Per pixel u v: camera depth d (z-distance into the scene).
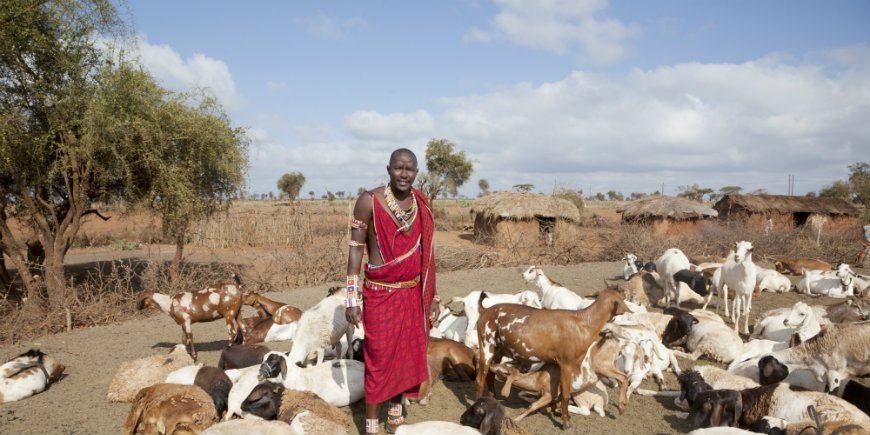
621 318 8.05
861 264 19.08
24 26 12.34
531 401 6.49
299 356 6.88
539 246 22.38
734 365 7.30
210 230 27.09
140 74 14.01
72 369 8.24
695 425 5.81
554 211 27.92
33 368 7.09
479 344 6.21
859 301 9.61
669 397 6.80
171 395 5.48
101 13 13.30
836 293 13.16
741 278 9.88
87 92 13.38
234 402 5.88
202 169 15.82
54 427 5.93
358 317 4.95
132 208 15.41
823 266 16.23
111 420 6.12
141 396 5.61
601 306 5.59
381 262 4.86
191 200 15.01
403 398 5.96
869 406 6.09
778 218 31.23
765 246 21.27
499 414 5.13
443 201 83.81
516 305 6.05
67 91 13.17
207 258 22.78
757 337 9.34
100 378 7.75
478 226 31.59
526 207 27.88
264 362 5.91
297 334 6.94
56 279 12.70
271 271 16.67
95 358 8.84
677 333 8.68
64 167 13.08
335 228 29.34
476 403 5.18
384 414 6.11
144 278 14.49
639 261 14.99
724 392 5.84
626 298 12.25
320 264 17.11
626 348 6.66
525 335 5.71
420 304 5.11
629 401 6.70
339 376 6.34
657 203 29.06
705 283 11.52
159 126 14.13
